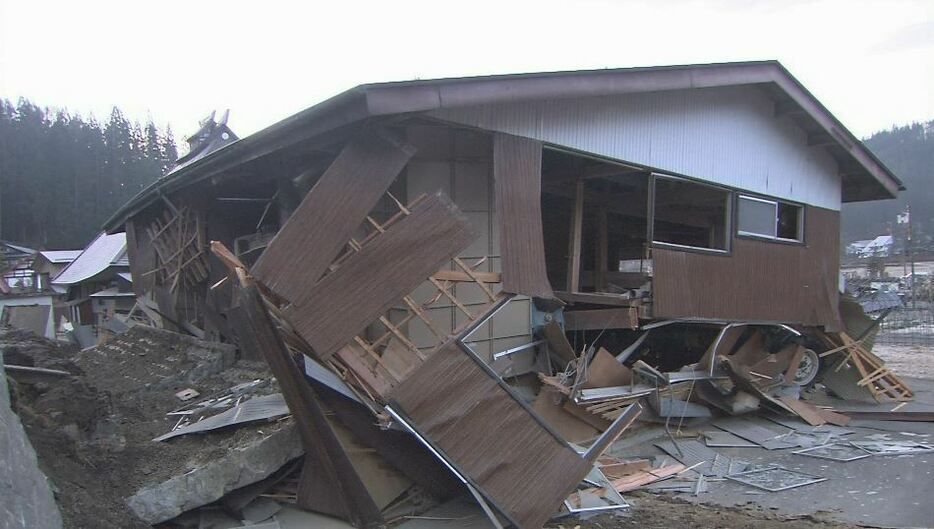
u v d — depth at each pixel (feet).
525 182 22.65
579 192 30.50
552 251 40.09
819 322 39.24
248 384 26.32
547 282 22.68
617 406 27.99
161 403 25.86
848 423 33.09
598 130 25.90
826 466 25.53
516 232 21.97
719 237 40.09
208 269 35.58
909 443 28.84
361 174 19.13
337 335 18.21
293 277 18.07
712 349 31.60
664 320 30.48
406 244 19.01
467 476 17.97
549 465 18.76
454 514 19.69
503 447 18.56
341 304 18.35
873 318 43.73
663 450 27.76
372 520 18.62
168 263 40.06
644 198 36.14
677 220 39.42
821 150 40.65
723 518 19.27
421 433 17.79
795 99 34.47
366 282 18.62
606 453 26.84
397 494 19.92
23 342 27.45
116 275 84.23
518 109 22.72
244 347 30.86
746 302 34.04
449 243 19.52
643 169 28.27
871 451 27.43
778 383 34.47
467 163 25.96
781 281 36.68
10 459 12.16
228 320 32.71
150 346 34.81
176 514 17.43
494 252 26.66
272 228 31.63
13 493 11.55
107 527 14.96
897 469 24.95
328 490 19.24
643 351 36.47
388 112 18.10
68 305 94.17
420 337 24.64
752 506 20.89
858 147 39.81
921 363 55.47
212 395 26.53
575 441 26.73
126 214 44.29
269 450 19.11
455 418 18.25
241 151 23.52
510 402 19.03
